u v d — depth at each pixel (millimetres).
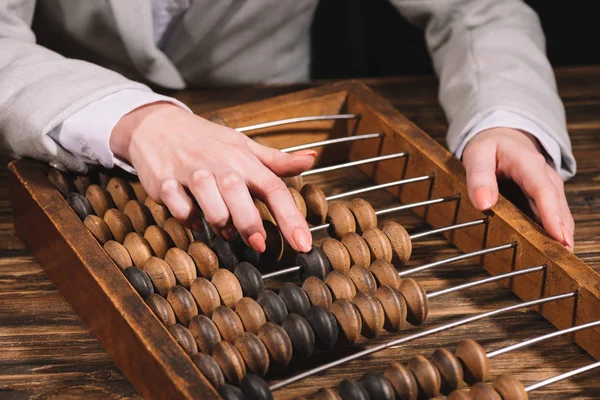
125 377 925
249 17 1539
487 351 961
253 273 945
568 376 864
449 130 1246
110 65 1540
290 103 1261
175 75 1468
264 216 1029
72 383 918
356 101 1275
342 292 930
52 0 1433
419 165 1168
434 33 1486
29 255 1121
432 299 1039
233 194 958
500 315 1013
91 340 979
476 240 1090
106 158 1088
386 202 1223
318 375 925
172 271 950
